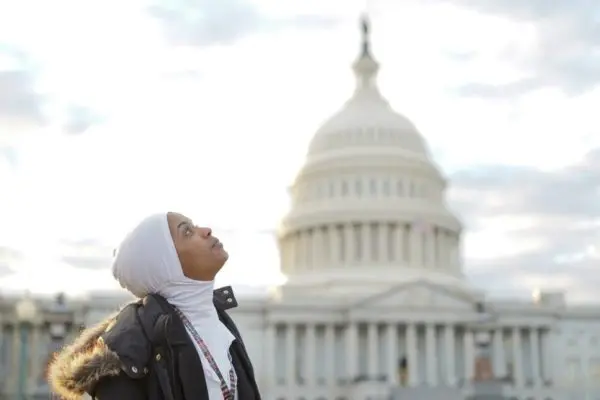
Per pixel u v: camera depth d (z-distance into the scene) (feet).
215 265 26.20
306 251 542.16
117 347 23.91
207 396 24.63
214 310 26.66
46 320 325.42
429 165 558.56
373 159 544.62
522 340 519.60
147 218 26.48
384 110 577.84
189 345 24.66
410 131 570.05
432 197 557.33
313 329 488.02
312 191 556.92
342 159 547.08
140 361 23.90
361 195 542.16
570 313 527.40
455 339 504.43
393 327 482.69
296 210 555.69
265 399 468.34
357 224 533.55
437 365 491.31
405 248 532.73
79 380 23.63
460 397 396.57
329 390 469.16
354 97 592.60
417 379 477.77
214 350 25.67
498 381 403.75
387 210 528.63
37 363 366.43
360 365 495.41
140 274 25.75
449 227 544.21
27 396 247.09
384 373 488.85
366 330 497.05
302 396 470.80
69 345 26.00
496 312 506.07
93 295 450.71
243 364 26.81
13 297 428.15
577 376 521.24
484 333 499.10
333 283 510.17
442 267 541.34
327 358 486.79
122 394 23.81
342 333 497.87
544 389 493.77
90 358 23.72
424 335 497.87
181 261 25.90
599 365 523.29
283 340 496.23
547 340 512.63
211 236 26.45
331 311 488.44
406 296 484.74
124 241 26.27
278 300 489.26
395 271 520.83
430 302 484.74
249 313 494.59
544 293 527.81
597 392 503.61
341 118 575.38
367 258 525.75
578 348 525.75
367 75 595.06
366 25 603.26
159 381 23.98
